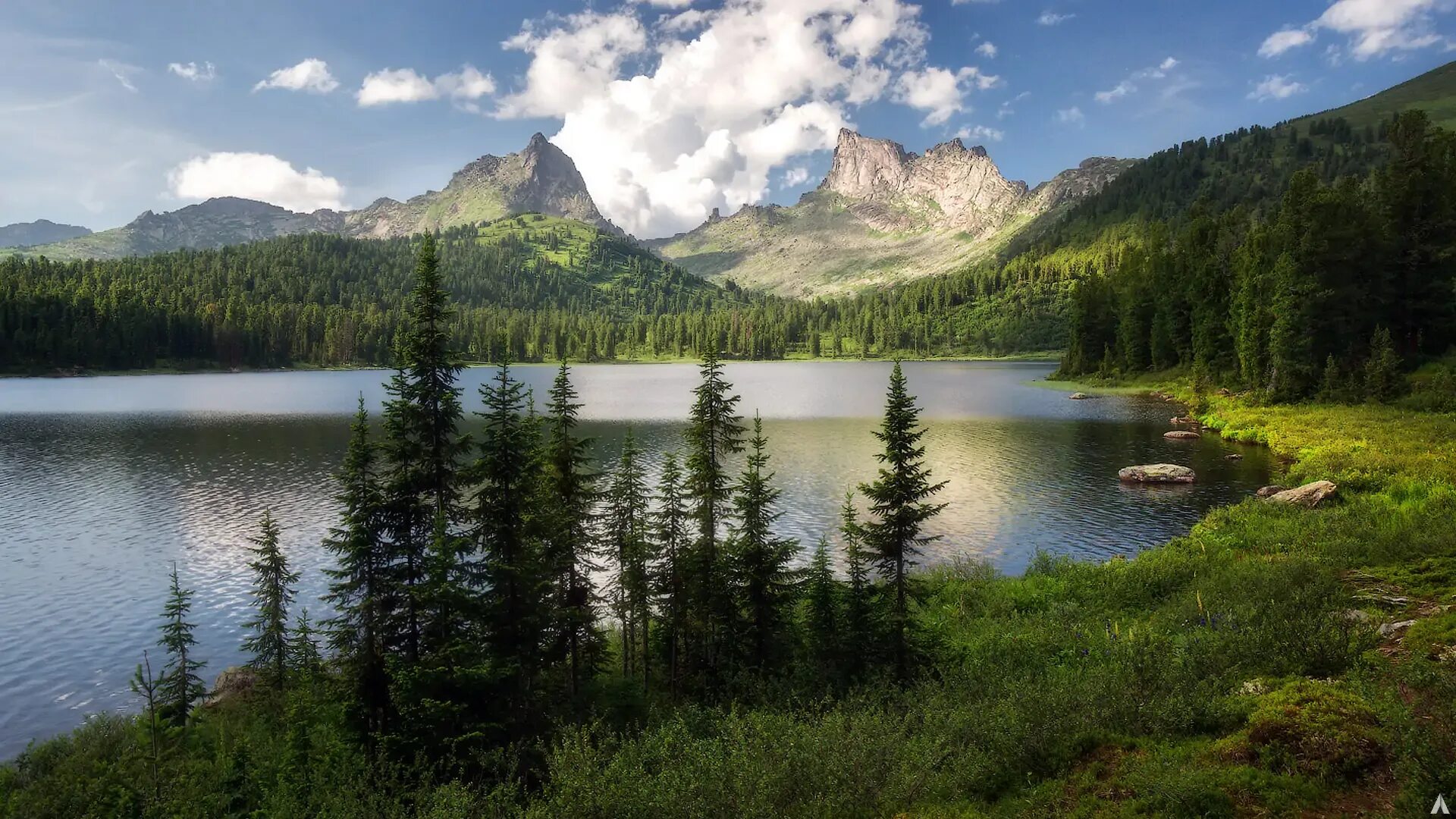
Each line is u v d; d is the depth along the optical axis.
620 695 21.78
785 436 84.00
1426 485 34.84
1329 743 9.91
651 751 14.34
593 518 24.70
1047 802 10.52
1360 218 75.12
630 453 25.36
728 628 22.88
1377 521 28.72
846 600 21.86
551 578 21.53
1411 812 8.22
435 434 20.22
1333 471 42.53
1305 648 13.64
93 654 30.53
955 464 63.25
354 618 19.95
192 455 73.00
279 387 160.75
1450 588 18.00
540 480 21.94
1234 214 128.00
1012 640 22.09
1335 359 74.88
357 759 16.72
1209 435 73.44
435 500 21.64
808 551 40.84
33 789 18.33
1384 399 66.12
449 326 20.69
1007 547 39.62
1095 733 12.05
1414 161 74.50
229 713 23.48
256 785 17.16
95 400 129.12
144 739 21.23
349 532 19.39
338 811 14.16
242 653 30.55
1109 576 28.66
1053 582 29.59
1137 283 142.88
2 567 40.41
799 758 12.07
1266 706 11.39
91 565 40.78
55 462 69.38
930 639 21.88
